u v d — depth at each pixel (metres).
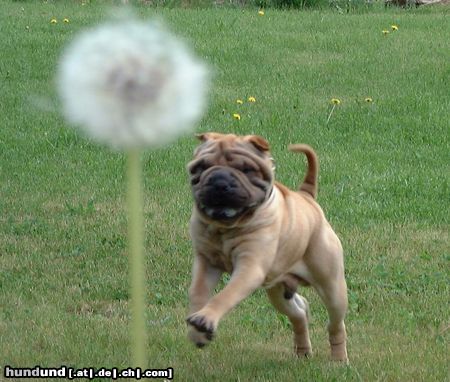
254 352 9.45
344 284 8.89
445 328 10.15
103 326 9.97
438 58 24.38
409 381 8.68
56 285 11.36
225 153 7.63
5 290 11.12
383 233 13.40
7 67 22.69
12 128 18.52
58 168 16.50
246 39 25.80
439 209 14.51
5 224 13.60
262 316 10.45
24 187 15.45
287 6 31.86
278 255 8.11
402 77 22.70
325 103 20.58
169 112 4.43
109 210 14.34
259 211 7.77
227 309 7.45
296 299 9.19
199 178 7.64
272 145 17.73
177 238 13.11
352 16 29.66
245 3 32.06
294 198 8.45
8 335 9.64
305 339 9.31
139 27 4.48
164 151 17.17
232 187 7.41
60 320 10.13
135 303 4.95
